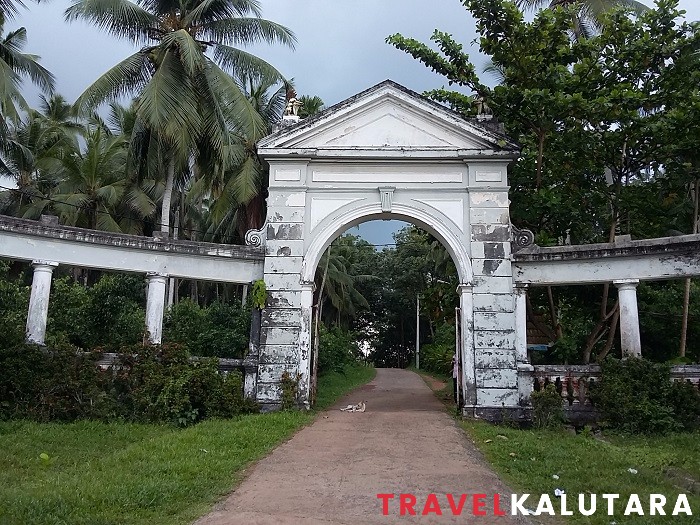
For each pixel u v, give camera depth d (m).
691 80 12.46
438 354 29.92
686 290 13.35
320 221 12.66
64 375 10.62
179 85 15.24
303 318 12.22
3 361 10.37
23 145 23.28
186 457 7.52
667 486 6.69
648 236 14.62
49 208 23.16
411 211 12.62
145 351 11.24
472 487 6.50
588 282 11.88
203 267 12.62
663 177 13.91
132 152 17.20
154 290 12.39
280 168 12.83
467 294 12.16
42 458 7.62
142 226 23.47
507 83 14.14
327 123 12.80
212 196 24.47
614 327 13.66
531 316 14.77
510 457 7.93
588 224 14.68
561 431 10.35
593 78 13.01
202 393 10.92
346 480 6.76
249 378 12.01
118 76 15.73
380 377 29.64
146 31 16.12
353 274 42.81
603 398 10.55
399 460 7.77
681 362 12.23
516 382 11.66
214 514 5.50
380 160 12.70
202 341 15.54
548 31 13.34
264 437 8.87
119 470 6.88
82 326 14.69
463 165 12.70
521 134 14.55
